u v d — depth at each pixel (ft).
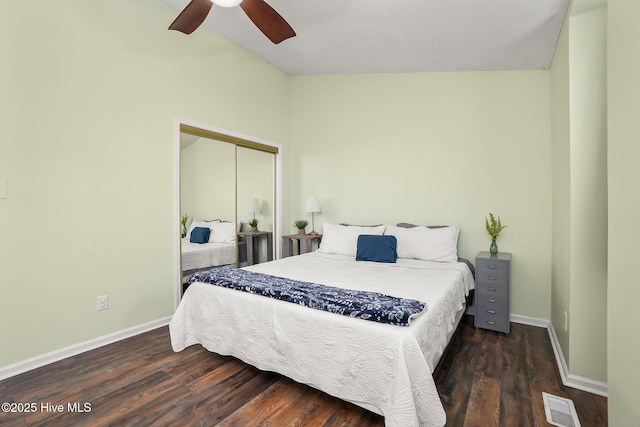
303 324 5.98
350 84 13.41
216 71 11.14
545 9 7.15
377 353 5.09
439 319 6.18
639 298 3.65
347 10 8.30
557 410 5.68
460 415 5.53
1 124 6.64
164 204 9.66
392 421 4.61
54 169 7.41
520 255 10.36
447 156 11.53
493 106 10.77
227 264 12.01
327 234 12.49
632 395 3.78
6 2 6.70
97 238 8.20
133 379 6.68
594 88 6.49
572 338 6.50
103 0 8.22
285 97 14.51
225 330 7.25
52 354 7.40
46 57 7.25
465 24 8.17
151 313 9.41
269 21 7.06
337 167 13.76
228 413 5.58
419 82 12.00
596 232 6.39
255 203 13.29
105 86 8.28
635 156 3.74
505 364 7.39
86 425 5.28
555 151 8.91
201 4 6.70
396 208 12.48
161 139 9.55
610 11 4.32
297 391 6.26
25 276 7.02
